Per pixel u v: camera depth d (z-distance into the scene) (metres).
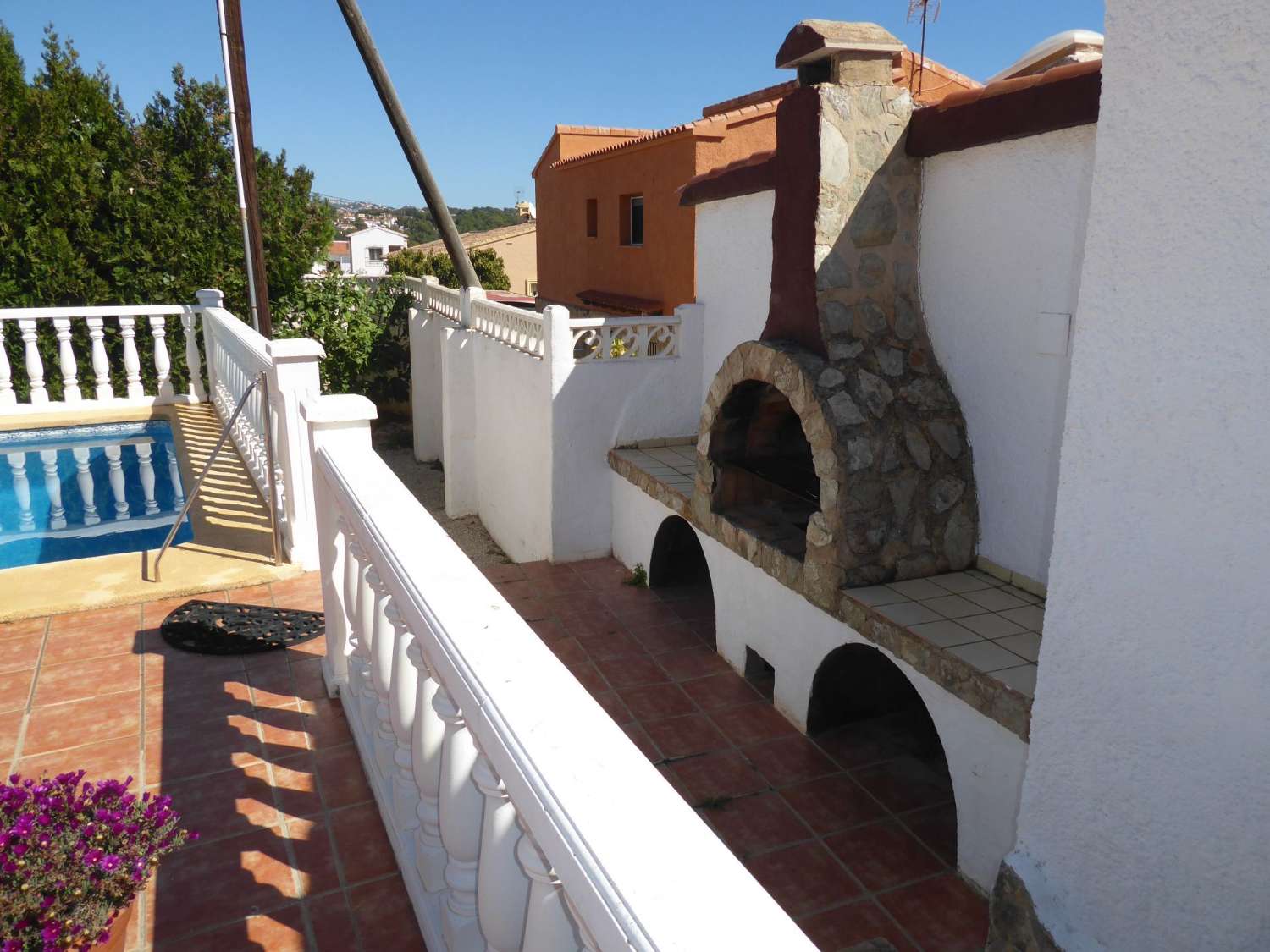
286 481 5.60
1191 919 2.65
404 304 19.39
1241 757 2.45
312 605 5.06
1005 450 5.45
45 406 9.73
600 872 1.24
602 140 21.66
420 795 2.42
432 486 16.27
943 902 4.49
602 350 9.32
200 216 14.99
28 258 13.20
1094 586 2.84
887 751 5.87
